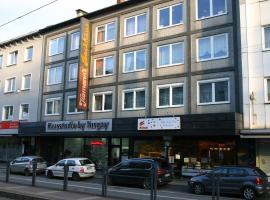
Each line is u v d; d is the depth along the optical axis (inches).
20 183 733.3
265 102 845.8
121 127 1070.4
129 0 1151.0
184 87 997.2
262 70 860.6
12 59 1593.3
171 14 1063.0
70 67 1315.2
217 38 959.6
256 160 861.2
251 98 861.8
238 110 888.3
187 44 1010.1
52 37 1412.4
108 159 1170.6
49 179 960.9
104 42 1217.4
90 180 957.8
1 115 1579.7
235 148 909.8
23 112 1477.6
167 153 1027.3
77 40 1312.7
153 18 1099.9
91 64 1237.7
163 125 974.4
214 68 949.2
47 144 1380.4
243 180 661.3
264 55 863.7
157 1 1098.1
